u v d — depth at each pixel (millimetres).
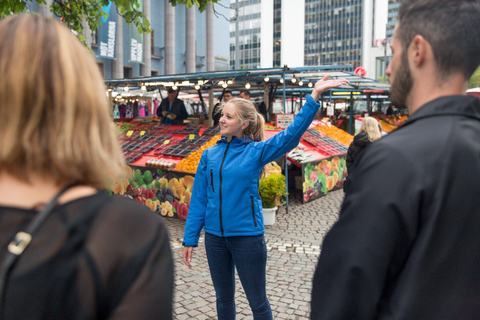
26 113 610
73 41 680
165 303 637
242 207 2174
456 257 754
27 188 626
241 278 2232
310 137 8461
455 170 760
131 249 626
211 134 6832
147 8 23469
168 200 6105
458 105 822
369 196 791
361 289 776
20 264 565
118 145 750
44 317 556
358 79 8727
